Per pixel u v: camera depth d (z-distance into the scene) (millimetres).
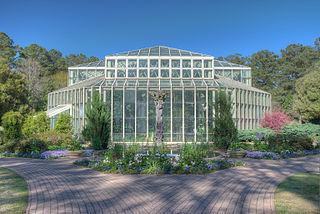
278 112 31672
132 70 35688
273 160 15109
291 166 12648
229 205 6066
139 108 29500
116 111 29391
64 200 6520
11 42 72000
